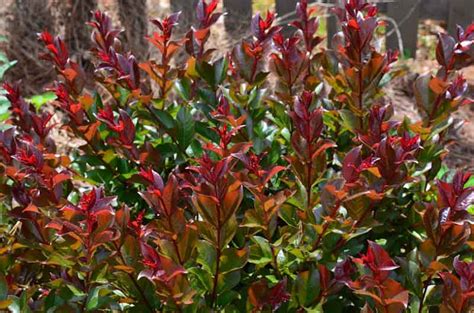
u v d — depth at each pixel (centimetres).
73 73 205
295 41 202
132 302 182
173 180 176
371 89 198
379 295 174
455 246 179
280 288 178
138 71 203
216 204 175
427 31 469
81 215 178
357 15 195
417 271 181
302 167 187
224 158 180
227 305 181
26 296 181
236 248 181
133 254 179
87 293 181
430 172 200
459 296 172
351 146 205
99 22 207
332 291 180
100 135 202
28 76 387
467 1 446
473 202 178
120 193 204
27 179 201
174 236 176
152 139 209
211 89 207
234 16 425
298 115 184
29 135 201
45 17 393
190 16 412
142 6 386
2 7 388
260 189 181
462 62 197
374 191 179
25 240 184
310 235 185
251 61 203
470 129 371
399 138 189
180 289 174
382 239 199
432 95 195
